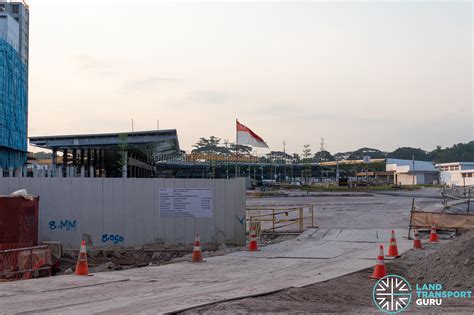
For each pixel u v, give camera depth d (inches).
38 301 371.2
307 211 1451.8
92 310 338.3
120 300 377.1
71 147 2325.3
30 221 673.6
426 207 1531.7
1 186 748.6
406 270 540.4
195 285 455.5
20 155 2822.3
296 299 390.0
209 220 802.2
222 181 810.2
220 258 654.5
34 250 565.9
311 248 738.2
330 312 341.4
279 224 1107.3
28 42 3299.7
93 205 775.1
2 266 532.7
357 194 2662.4
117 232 778.2
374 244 770.8
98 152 2746.1
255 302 371.9
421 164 5659.5
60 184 768.9
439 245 738.8
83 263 527.8
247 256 670.5
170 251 786.8
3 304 358.3
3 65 2476.6
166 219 791.7
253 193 2721.5
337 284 462.9
